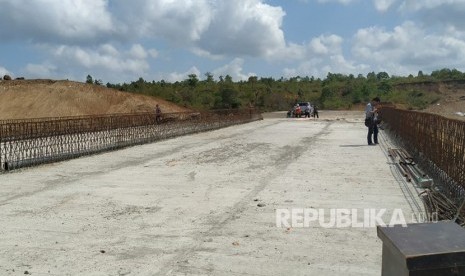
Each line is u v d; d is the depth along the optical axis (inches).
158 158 515.8
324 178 377.4
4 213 272.5
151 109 1488.7
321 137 766.5
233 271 180.4
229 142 692.1
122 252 203.0
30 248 209.3
